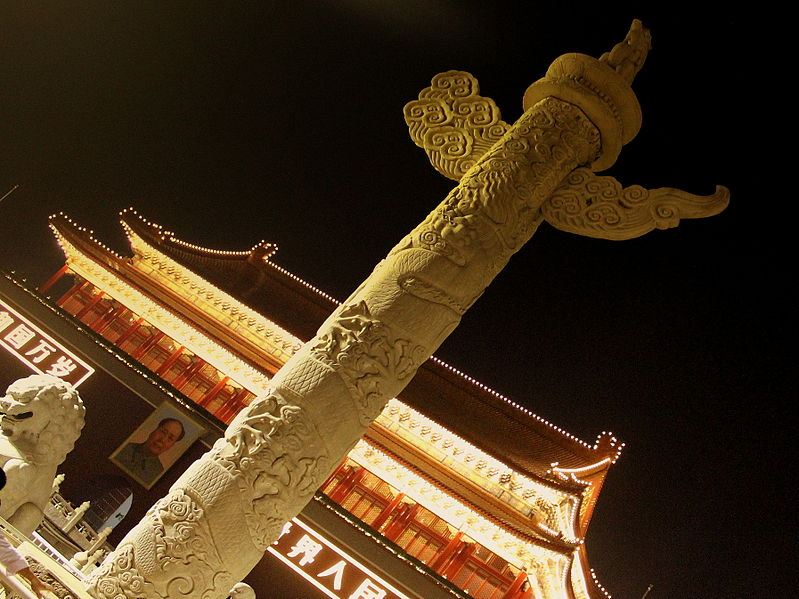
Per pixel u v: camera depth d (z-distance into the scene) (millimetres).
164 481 21891
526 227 8070
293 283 29594
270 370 25750
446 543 23250
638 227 8258
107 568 6363
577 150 8430
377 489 24391
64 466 22016
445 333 7414
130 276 27891
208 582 6371
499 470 23828
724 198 8141
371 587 19812
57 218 27922
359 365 6938
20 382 7422
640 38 8852
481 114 8891
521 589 22281
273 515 6578
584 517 23656
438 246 7434
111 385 23391
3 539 5504
